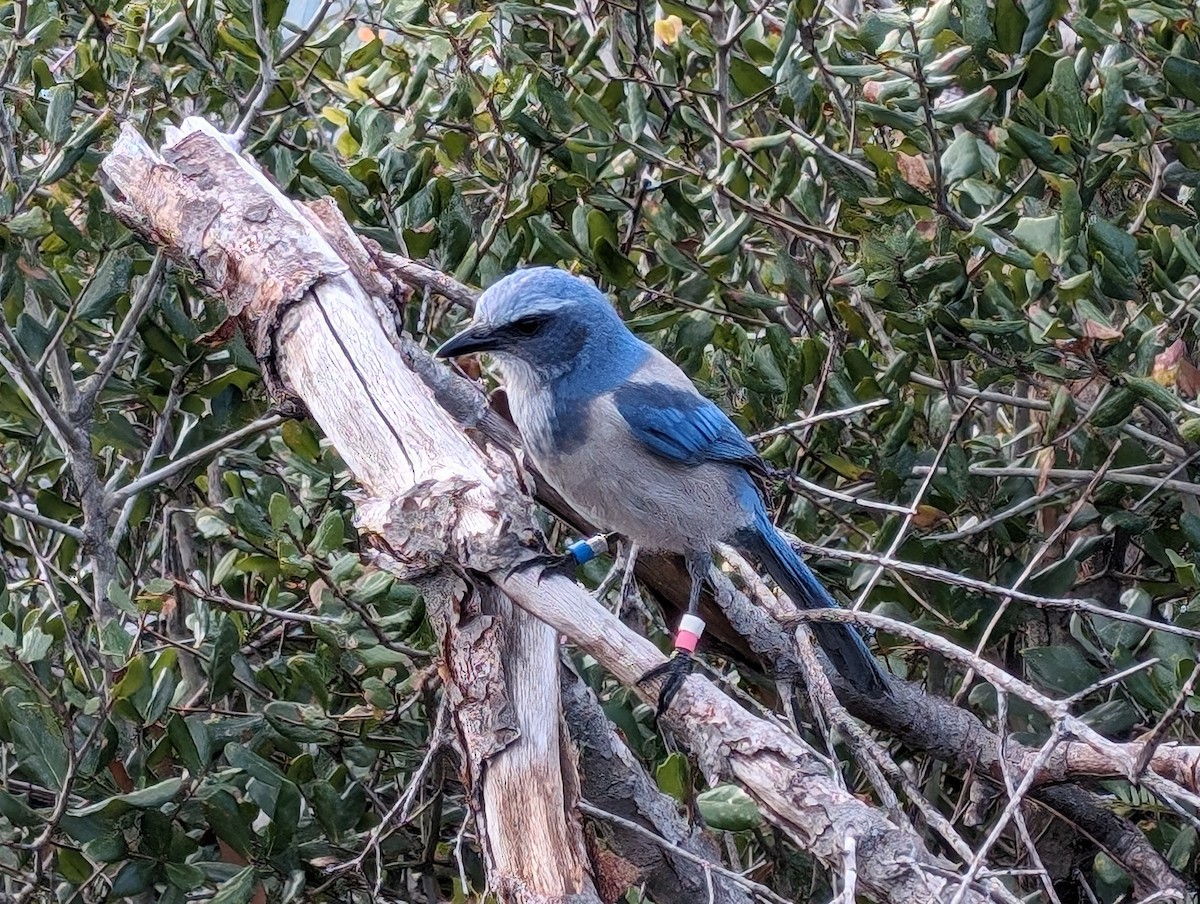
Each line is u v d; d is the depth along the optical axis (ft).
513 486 20.31
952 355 30.50
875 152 30.30
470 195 38.27
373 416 21.61
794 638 23.63
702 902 24.43
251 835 27.17
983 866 17.15
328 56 39.50
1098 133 28.40
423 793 30.40
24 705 26.84
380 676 28.50
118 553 36.70
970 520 33.53
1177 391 30.19
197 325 32.71
